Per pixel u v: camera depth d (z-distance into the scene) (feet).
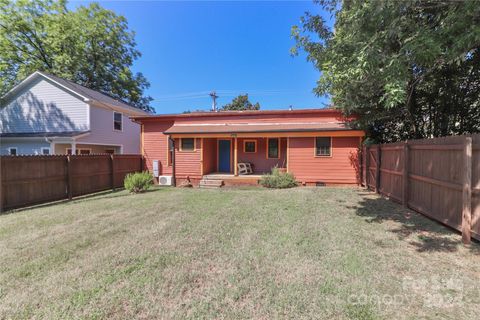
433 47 11.10
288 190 28.71
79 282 8.46
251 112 37.86
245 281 8.28
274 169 34.35
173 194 27.45
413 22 12.69
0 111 49.24
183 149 38.14
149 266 9.55
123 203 22.66
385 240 11.98
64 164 26.32
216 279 8.46
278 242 11.89
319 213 17.47
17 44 59.11
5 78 58.39
